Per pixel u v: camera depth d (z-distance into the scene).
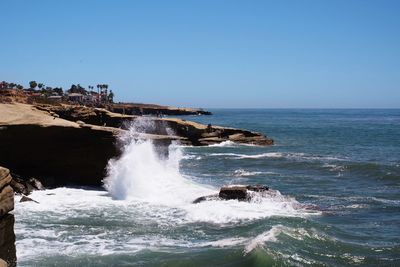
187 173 31.38
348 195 23.05
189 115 196.62
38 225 15.80
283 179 28.83
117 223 16.38
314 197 22.41
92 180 23.78
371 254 13.04
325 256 12.73
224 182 27.45
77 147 23.30
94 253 12.98
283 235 14.07
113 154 23.56
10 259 9.51
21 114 23.97
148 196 21.27
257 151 48.59
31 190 21.28
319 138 68.00
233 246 13.45
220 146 53.50
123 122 45.50
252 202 19.52
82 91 130.62
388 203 20.83
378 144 57.12
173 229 15.66
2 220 9.26
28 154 22.73
